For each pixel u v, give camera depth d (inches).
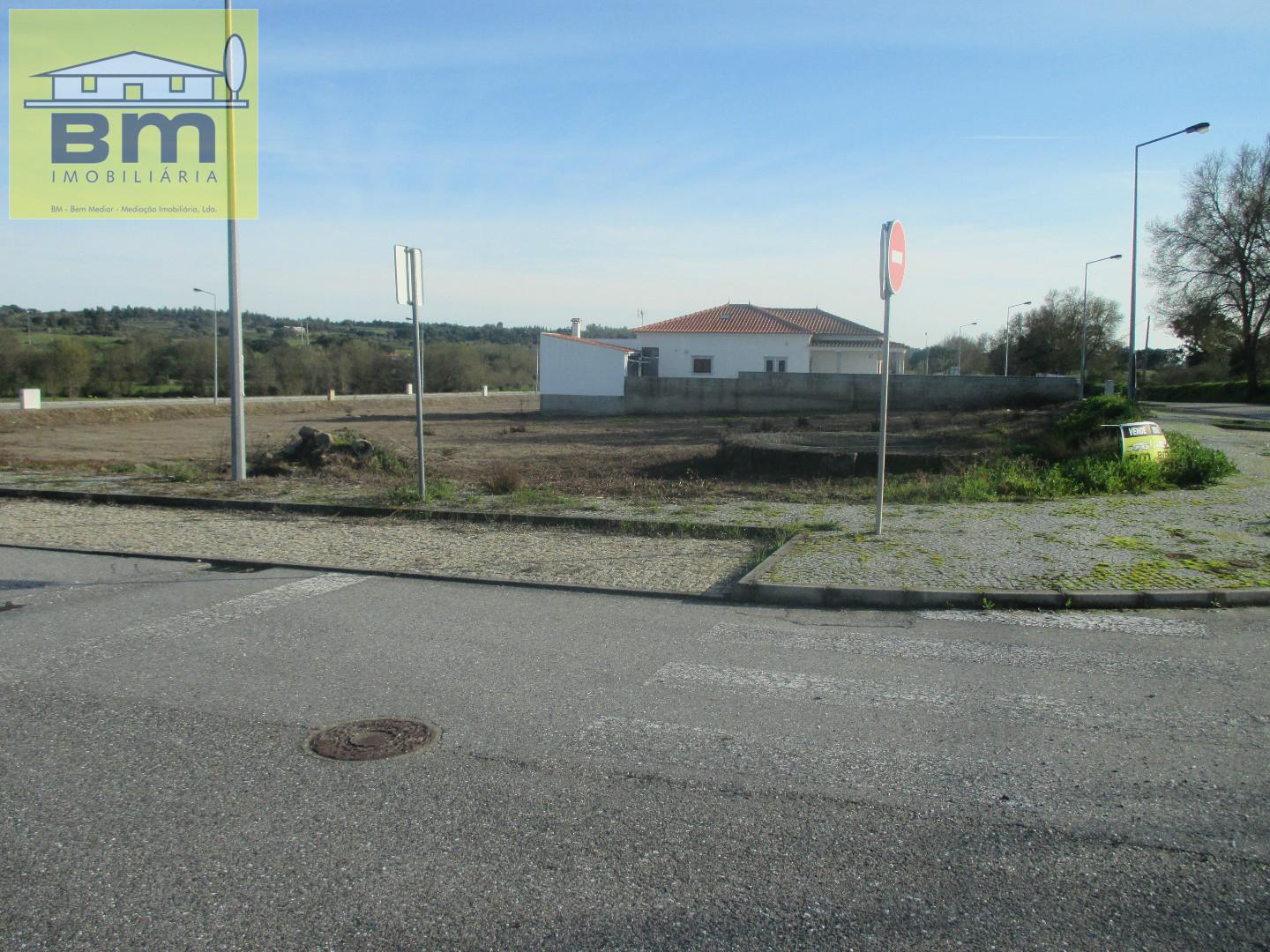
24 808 145.1
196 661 220.5
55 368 2194.9
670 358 2086.6
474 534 392.2
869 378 1569.9
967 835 135.1
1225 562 304.3
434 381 3331.7
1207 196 2082.9
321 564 332.5
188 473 590.6
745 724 178.4
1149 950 108.5
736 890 120.9
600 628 248.5
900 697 192.7
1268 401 2057.1
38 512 462.3
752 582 281.6
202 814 142.9
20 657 224.4
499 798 147.6
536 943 110.0
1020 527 374.6
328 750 166.9
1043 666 213.3
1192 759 161.0
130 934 112.1
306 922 114.7
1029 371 2684.5
